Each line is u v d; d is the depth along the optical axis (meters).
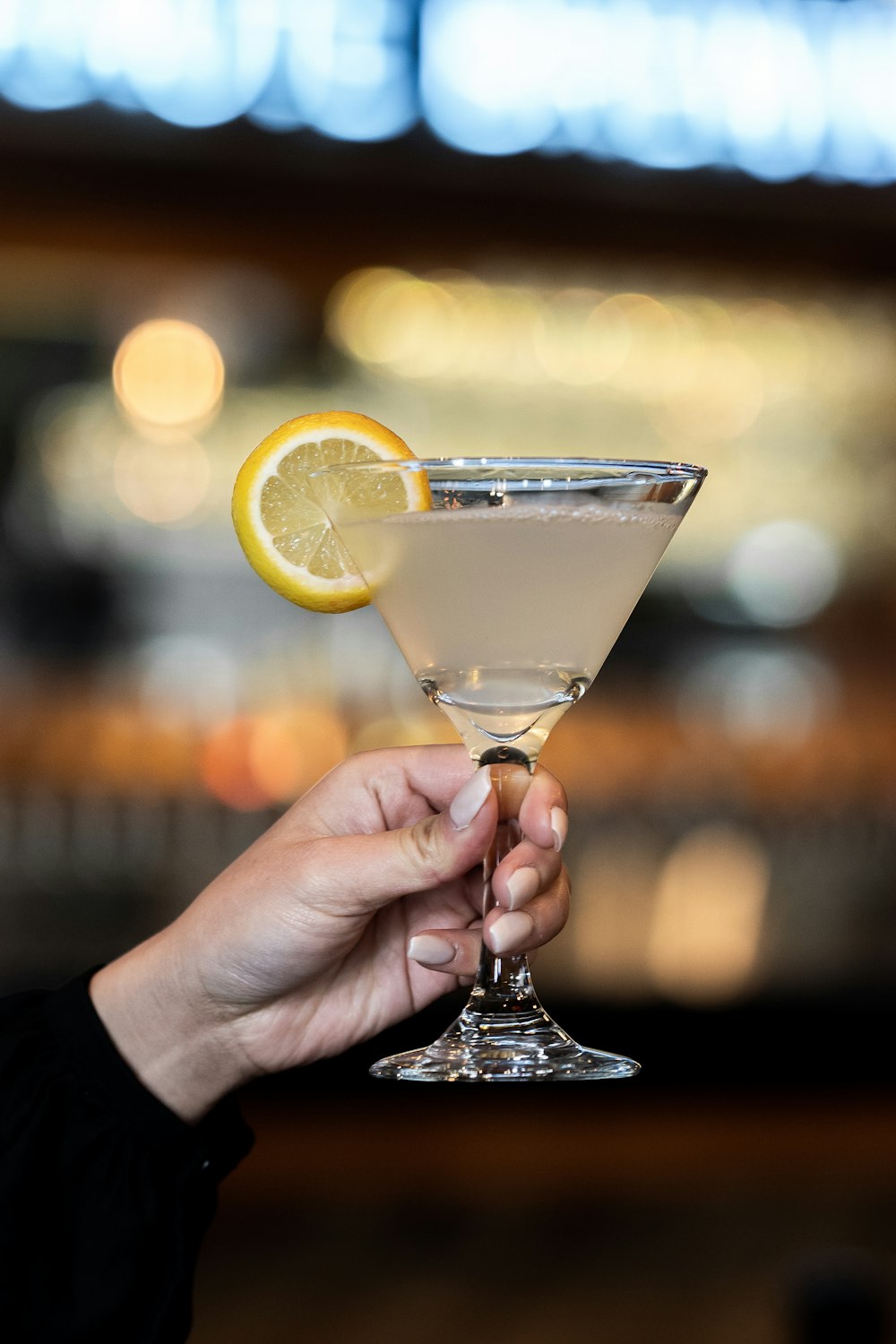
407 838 0.84
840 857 2.70
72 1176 0.91
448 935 0.97
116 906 2.51
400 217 3.31
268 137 2.88
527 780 0.86
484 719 0.84
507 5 2.96
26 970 2.41
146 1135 0.92
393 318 3.69
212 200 3.12
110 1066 0.93
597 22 3.01
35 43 2.78
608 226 3.44
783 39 3.10
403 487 0.76
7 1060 0.92
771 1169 2.30
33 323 3.98
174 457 3.88
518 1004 0.90
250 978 0.89
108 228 3.40
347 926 0.87
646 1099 2.28
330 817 0.96
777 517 4.15
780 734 2.88
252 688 3.29
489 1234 2.22
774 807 2.68
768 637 4.18
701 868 2.67
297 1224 2.18
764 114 3.12
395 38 2.92
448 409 3.84
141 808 2.51
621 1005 2.35
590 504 0.75
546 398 3.84
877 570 4.23
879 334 3.95
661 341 3.82
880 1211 2.31
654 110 3.06
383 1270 2.13
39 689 3.09
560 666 0.81
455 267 3.60
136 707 2.93
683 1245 2.22
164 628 3.88
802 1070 2.33
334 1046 0.96
